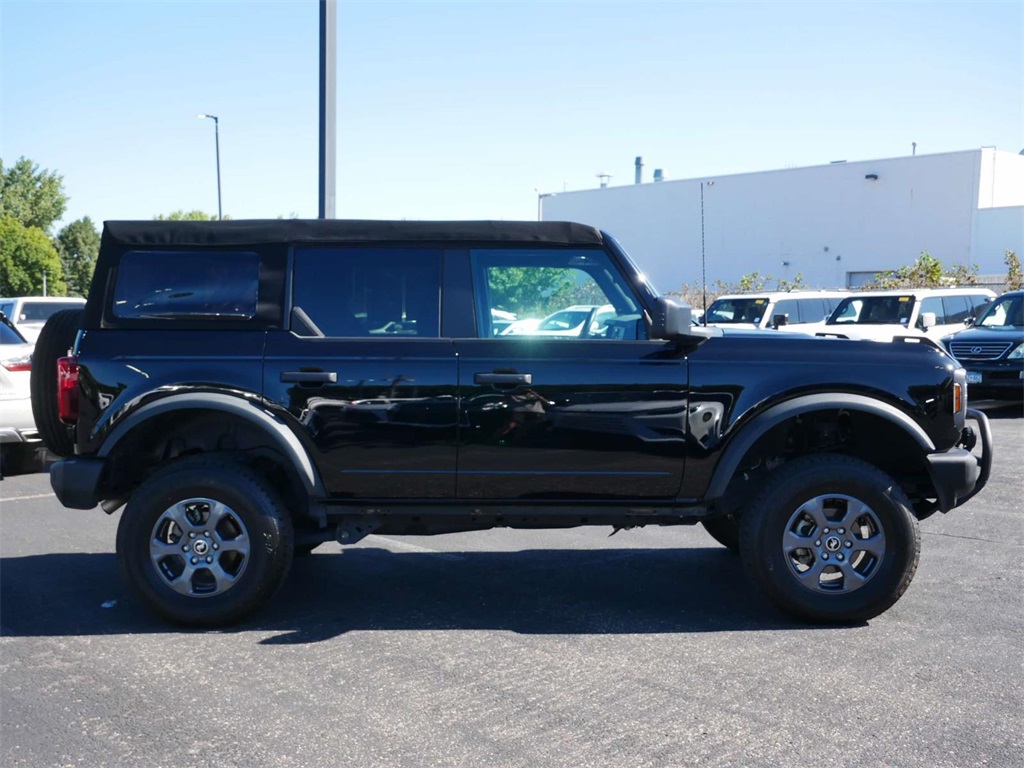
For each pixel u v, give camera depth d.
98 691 4.40
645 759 3.70
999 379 14.69
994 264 37.06
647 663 4.72
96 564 6.63
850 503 5.20
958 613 5.48
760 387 5.23
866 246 40.50
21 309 18.00
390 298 5.35
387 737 3.91
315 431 5.23
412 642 5.05
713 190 44.78
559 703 4.24
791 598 5.21
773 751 3.77
